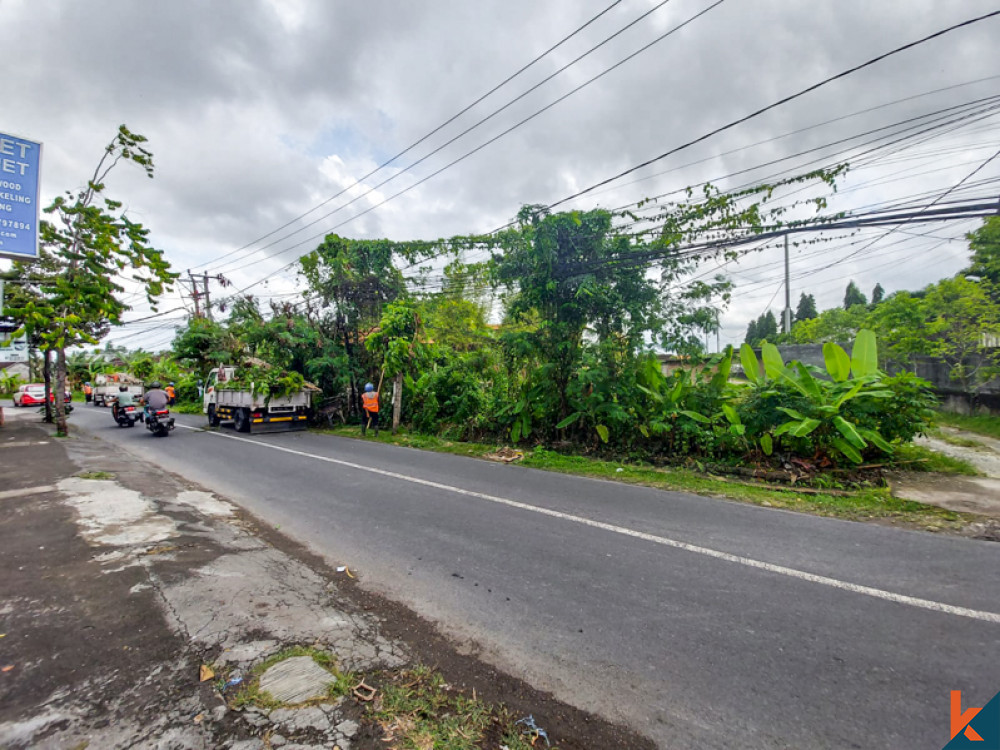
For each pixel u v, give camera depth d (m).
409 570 3.95
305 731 2.03
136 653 2.51
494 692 2.42
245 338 15.61
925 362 15.91
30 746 1.85
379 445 11.23
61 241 9.39
